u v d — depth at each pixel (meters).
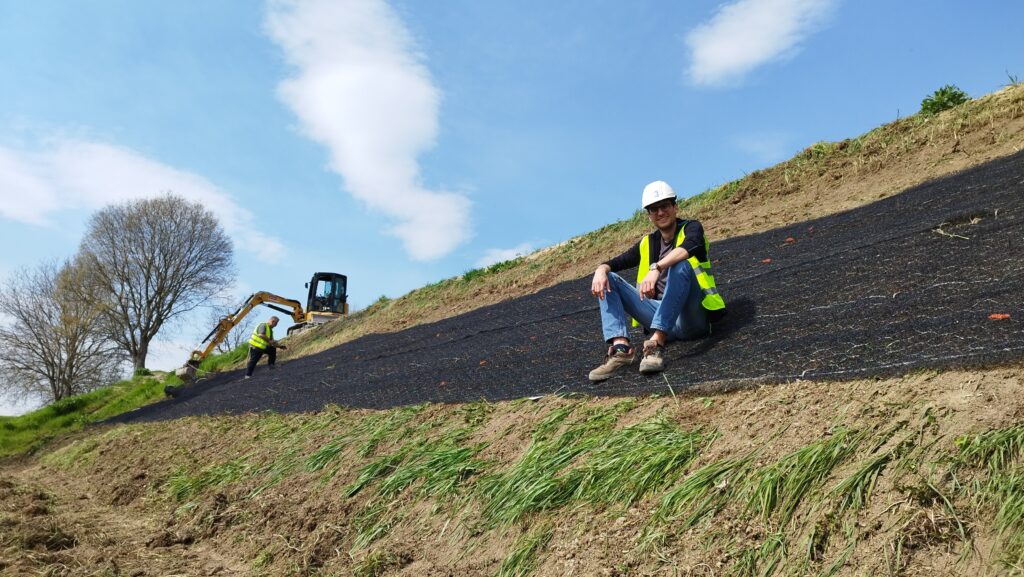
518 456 4.05
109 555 4.58
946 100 9.65
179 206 37.84
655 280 4.18
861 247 5.40
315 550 4.12
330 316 24.80
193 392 17.20
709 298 4.52
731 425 3.22
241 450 7.09
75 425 20.31
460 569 3.29
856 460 2.54
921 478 2.28
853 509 2.34
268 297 25.22
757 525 2.53
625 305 4.73
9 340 33.91
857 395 2.94
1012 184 5.47
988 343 2.90
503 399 5.24
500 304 11.41
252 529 4.84
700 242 4.35
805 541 2.35
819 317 4.22
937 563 2.03
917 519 2.16
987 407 2.44
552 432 4.11
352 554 3.92
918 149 8.59
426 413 5.62
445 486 4.04
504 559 3.15
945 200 5.98
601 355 5.60
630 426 3.66
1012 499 2.04
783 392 3.28
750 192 10.16
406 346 11.19
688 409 3.60
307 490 5.15
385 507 4.24
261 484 5.71
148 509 6.21
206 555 4.65
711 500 2.77
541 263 13.08
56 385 34.91
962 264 4.12
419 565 3.50
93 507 6.76
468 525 3.60
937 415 2.53
